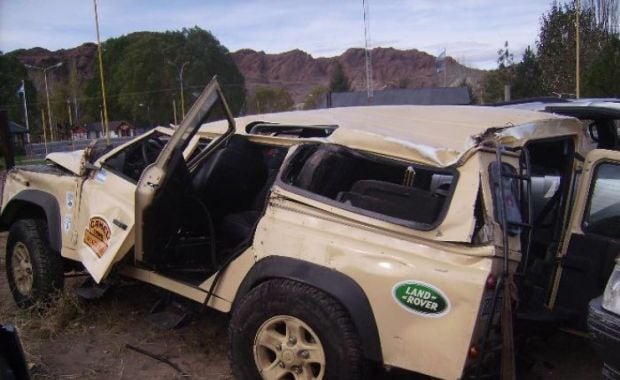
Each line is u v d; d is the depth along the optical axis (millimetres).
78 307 5223
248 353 3736
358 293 3436
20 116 86688
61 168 5488
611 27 28422
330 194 3965
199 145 5039
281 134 4793
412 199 3551
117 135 90312
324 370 3498
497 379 3605
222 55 113562
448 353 3227
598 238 3941
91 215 4824
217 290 4180
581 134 4324
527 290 3971
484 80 47062
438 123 4055
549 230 4289
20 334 4883
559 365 4488
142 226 4277
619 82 21438
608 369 3186
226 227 4824
